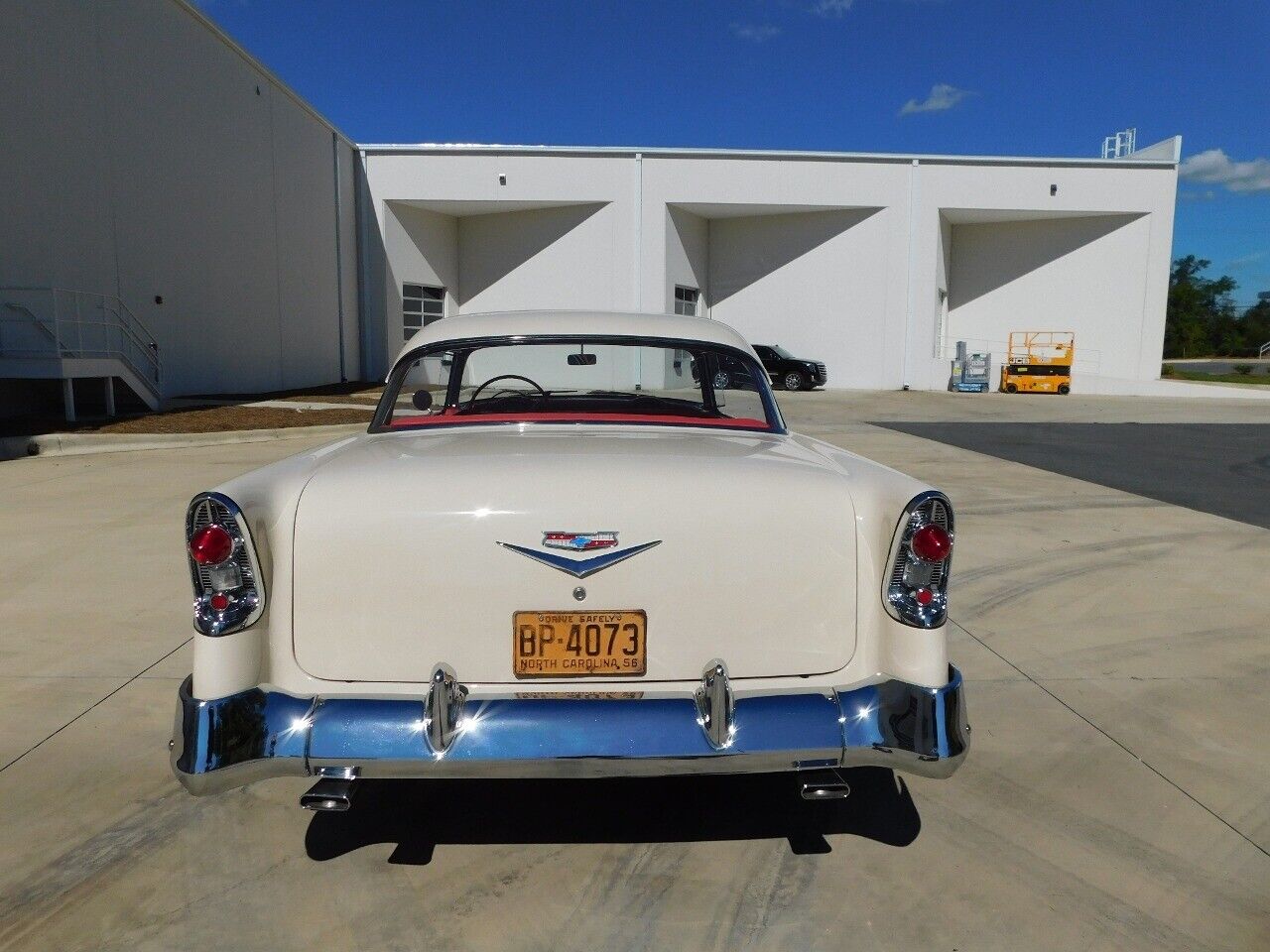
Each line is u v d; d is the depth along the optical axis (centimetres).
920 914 216
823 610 213
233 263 1694
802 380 2472
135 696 337
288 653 207
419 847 245
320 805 199
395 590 205
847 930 210
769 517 210
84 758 290
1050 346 2619
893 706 206
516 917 214
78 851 239
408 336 2438
